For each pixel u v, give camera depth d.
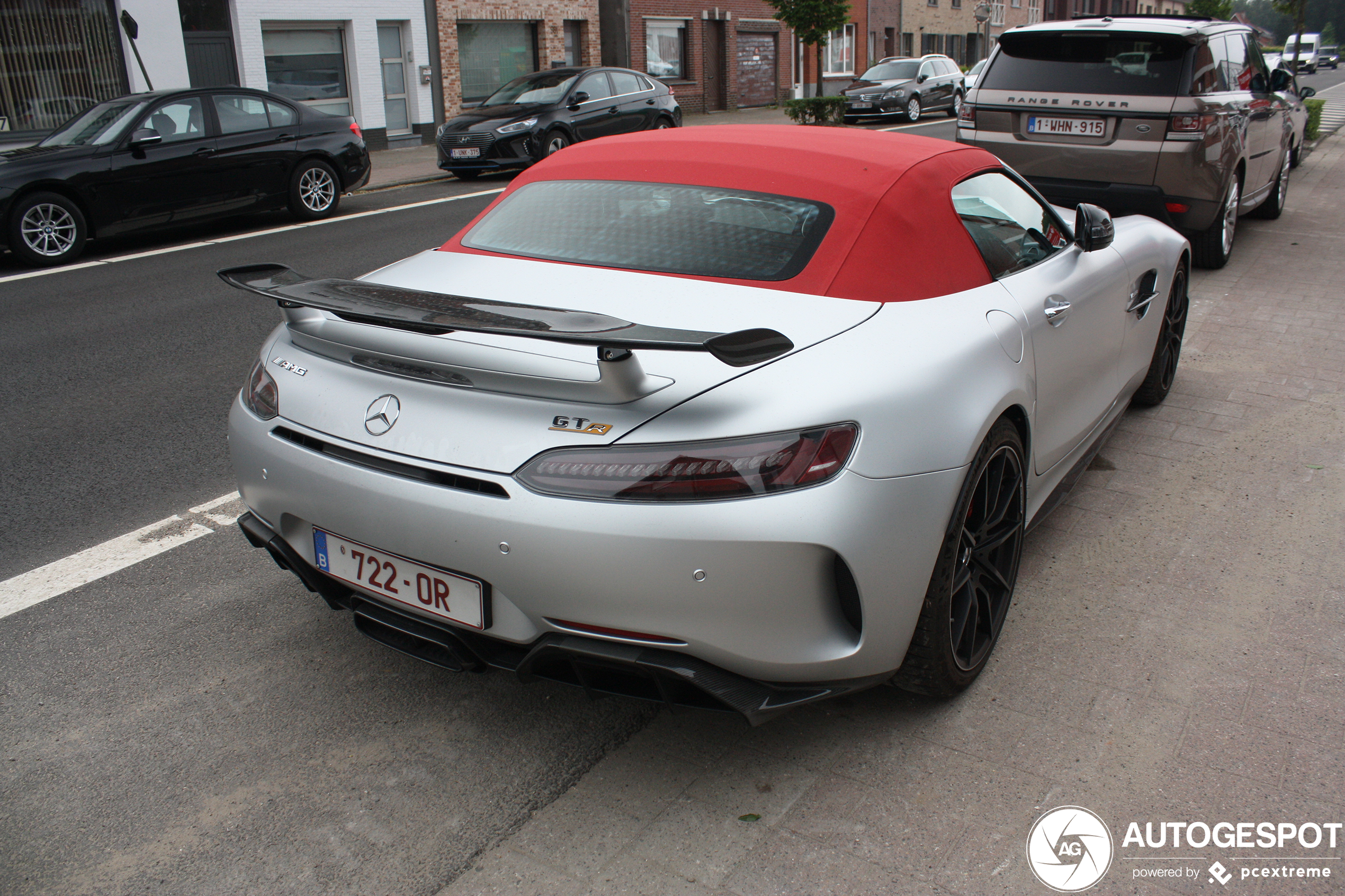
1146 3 66.38
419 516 2.13
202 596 3.21
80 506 3.92
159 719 2.60
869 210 2.65
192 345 6.34
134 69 16.41
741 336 1.81
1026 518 3.04
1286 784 2.35
